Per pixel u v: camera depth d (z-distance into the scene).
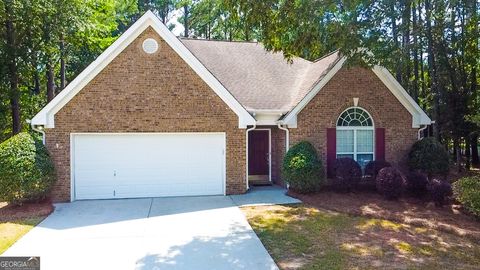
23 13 18.38
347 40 10.60
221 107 13.57
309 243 8.20
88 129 12.78
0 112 21.12
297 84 16.45
